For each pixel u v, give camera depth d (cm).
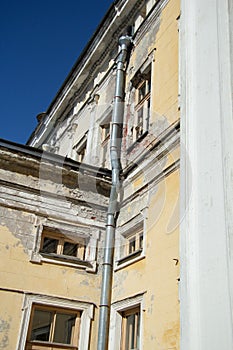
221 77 408
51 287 699
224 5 449
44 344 661
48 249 743
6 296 659
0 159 740
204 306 314
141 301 625
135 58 923
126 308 666
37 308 687
